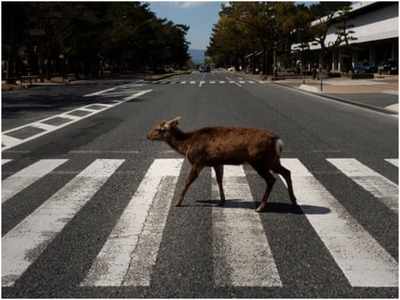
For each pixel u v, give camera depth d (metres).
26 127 14.52
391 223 5.77
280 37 62.59
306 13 59.41
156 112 18.41
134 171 8.55
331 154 10.01
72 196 7.00
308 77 57.16
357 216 6.03
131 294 4.04
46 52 51.19
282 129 13.59
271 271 4.45
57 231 5.56
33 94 30.38
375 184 7.61
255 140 6.01
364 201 6.68
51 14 46.78
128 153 10.20
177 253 4.87
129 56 89.56
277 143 6.10
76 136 12.62
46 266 4.62
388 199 6.77
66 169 8.74
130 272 4.45
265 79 56.16
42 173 8.45
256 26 61.25
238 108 20.06
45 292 4.11
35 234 5.47
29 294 4.08
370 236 5.34
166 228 5.61
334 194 7.04
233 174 8.30
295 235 5.37
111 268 4.54
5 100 25.52
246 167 8.78
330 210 6.28
